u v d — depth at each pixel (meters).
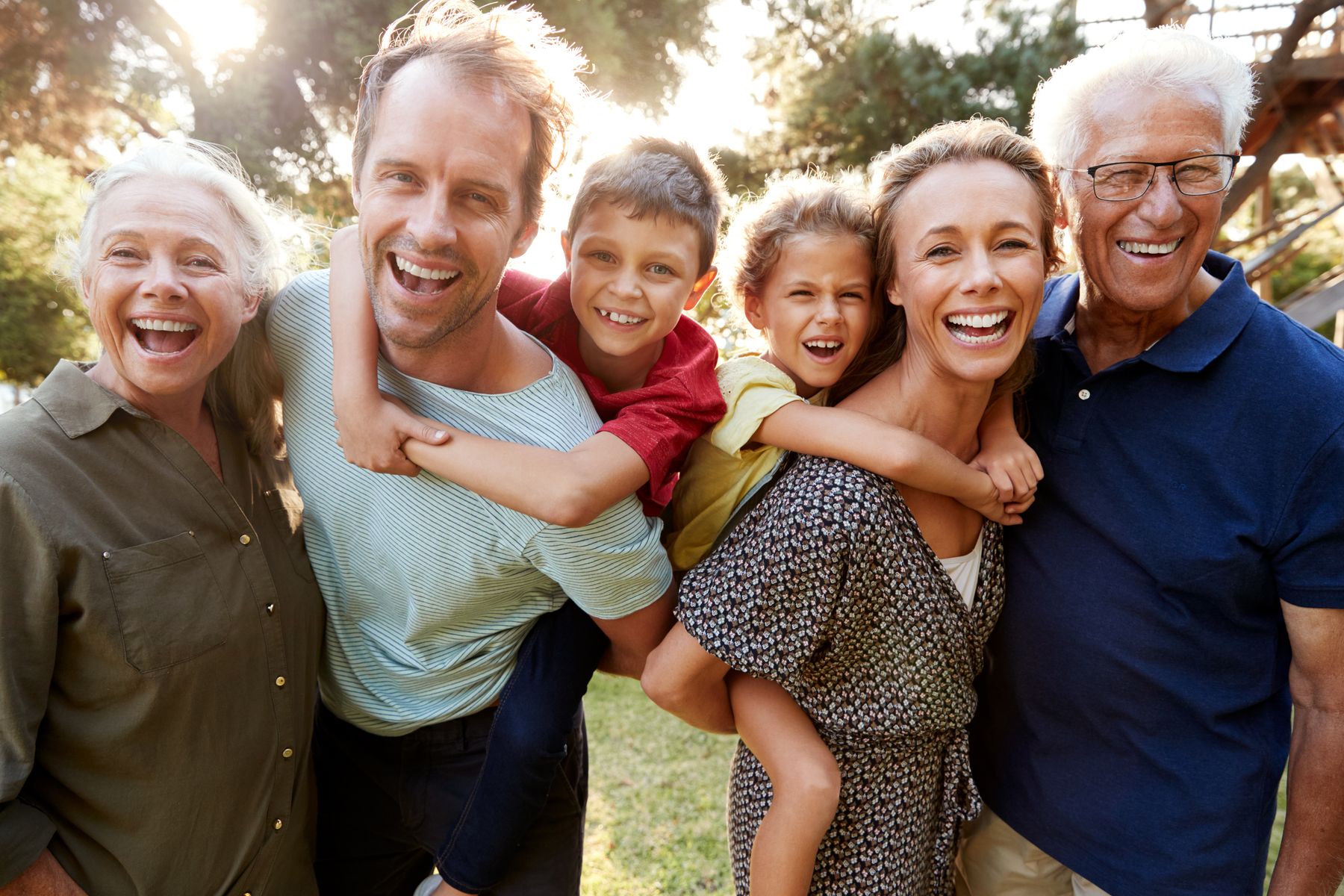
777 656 1.44
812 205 1.65
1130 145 1.52
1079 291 1.76
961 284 1.41
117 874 1.43
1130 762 1.64
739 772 1.69
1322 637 1.54
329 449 1.58
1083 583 1.64
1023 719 1.73
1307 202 15.37
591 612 1.60
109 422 1.40
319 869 1.88
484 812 1.63
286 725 1.57
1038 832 1.72
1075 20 7.52
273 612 1.53
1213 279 1.69
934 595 1.48
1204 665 1.60
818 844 1.47
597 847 3.44
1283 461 1.52
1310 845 1.59
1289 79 6.75
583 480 1.41
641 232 1.63
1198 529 1.56
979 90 7.71
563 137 1.52
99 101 9.07
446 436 1.45
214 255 1.43
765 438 1.58
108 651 1.36
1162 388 1.61
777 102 9.30
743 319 1.89
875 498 1.44
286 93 7.70
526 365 1.58
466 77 1.37
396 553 1.58
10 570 1.29
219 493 1.48
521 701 1.64
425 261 1.37
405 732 1.73
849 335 1.68
